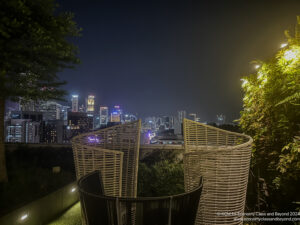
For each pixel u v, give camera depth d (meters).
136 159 3.45
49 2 2.95
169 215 1.11
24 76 3.57
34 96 4.07
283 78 2.69
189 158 2.34
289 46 2.50
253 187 3.46
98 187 1.71
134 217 1.11
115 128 3.64
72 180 5.31
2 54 2.31
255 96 3.27
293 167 2.25
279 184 2.52
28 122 43.47
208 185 2.22
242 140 3.18
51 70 3.91
